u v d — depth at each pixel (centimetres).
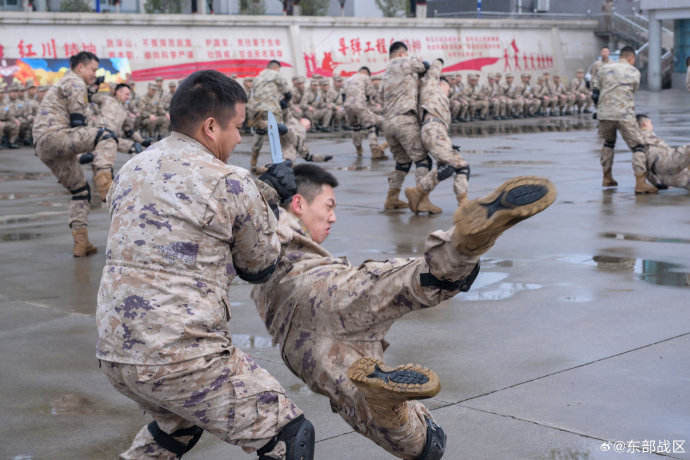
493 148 1669
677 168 994
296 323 259
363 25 2898
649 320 486
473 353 432
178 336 224
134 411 371
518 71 3375
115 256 231
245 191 235
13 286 610
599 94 1033
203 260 230
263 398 234
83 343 473
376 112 2097
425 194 892
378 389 220
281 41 2730
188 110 239
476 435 330
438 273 222
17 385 405
